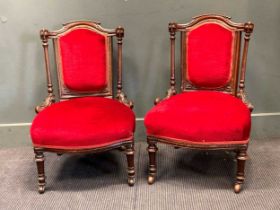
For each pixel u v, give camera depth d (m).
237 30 2.24
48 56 2.36
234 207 1.97
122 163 2.46
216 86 2.35
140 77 2.61
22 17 2.44
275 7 2.43
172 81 2.38
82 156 2.56
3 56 2.53
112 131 2.01
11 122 2.69
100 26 2.32
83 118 2.05
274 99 2.65
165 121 2.02
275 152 2.52
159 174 2.30
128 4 2.44
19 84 2.60
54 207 2.02
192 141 1.98
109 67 2.40
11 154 2.61
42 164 2.10
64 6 2.43
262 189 2.11
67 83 2.37
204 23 2.27
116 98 2.41
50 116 2.09
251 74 2.59
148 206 2.00
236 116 1.97
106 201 2.06
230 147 1.98
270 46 2.52
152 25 2.48
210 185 2.17
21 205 2.04
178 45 2.52
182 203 2.02
